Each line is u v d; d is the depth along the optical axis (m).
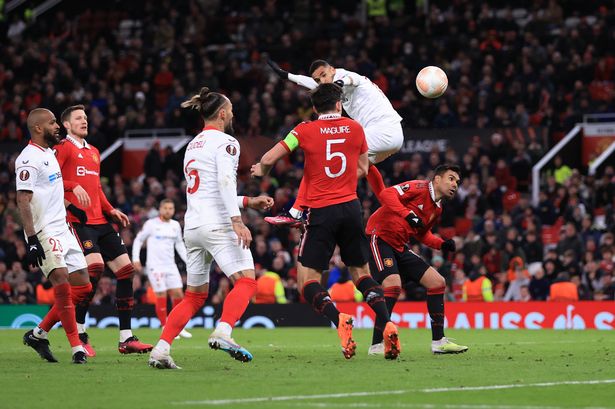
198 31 93.88
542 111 75.06
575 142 73.19
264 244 64.12
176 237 51.53
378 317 29.25
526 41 79.25
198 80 84.44
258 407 19.33
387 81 79.75
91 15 99.44
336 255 61.97
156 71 90.75
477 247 61.22
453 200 68.88
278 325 58.62
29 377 24.84
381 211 32.47
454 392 21.52
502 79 78.88
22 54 94.50
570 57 77.94
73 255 29.66
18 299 65.75
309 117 79.00
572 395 21.17
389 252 32.31
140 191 74.88
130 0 100.69
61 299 28.61
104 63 91.94
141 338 46.84
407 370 26.17
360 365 27.75
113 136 84.88
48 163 28.61
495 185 69.06
